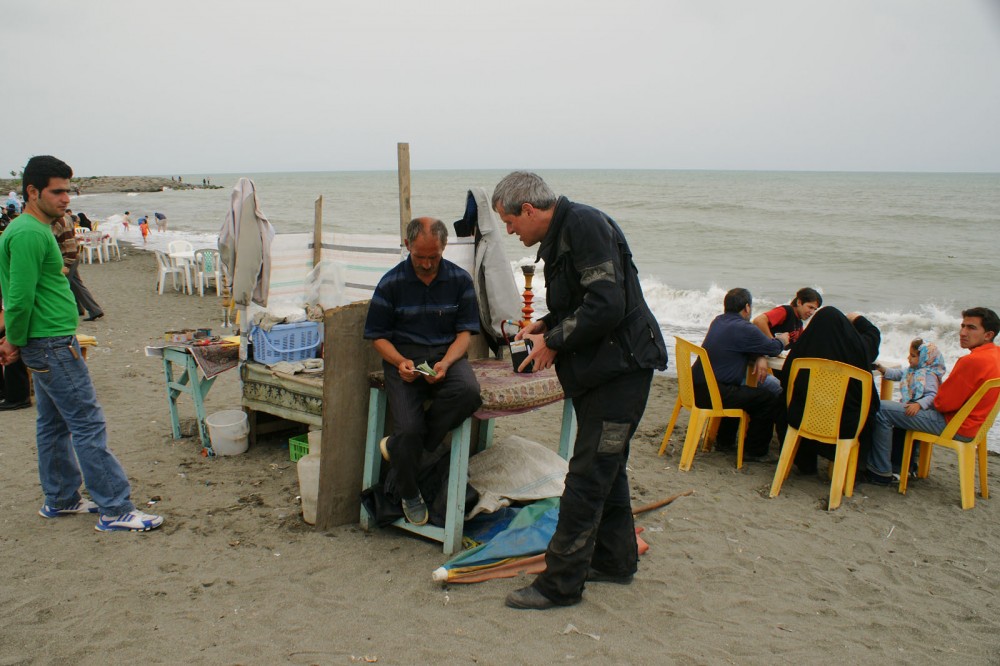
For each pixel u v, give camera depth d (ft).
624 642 9.38
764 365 17.06
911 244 78.18
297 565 11.23
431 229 10.67
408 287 11.16
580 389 9.63
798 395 15.62
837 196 188.03
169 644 9.05
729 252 75.05
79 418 11.90
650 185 293.23
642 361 9.36
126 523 12.36
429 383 11.09
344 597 10.30
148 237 85.71
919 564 12.52
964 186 276.00
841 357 15.38
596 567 11.03
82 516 13.02
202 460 16.10
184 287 45.29
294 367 14.88
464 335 11.34
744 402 17.17
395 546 11.96
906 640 9.91
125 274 54.24
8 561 11.23
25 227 10.79
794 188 251.39
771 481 16.72
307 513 12.81
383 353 11.12
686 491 15.75
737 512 14.61
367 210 153.17
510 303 14.55
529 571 11.07
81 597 10.18
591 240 9.05
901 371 17.49
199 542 12.03
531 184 9.47
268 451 16.72
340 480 12.50
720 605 10.63
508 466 13.19
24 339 11.19
